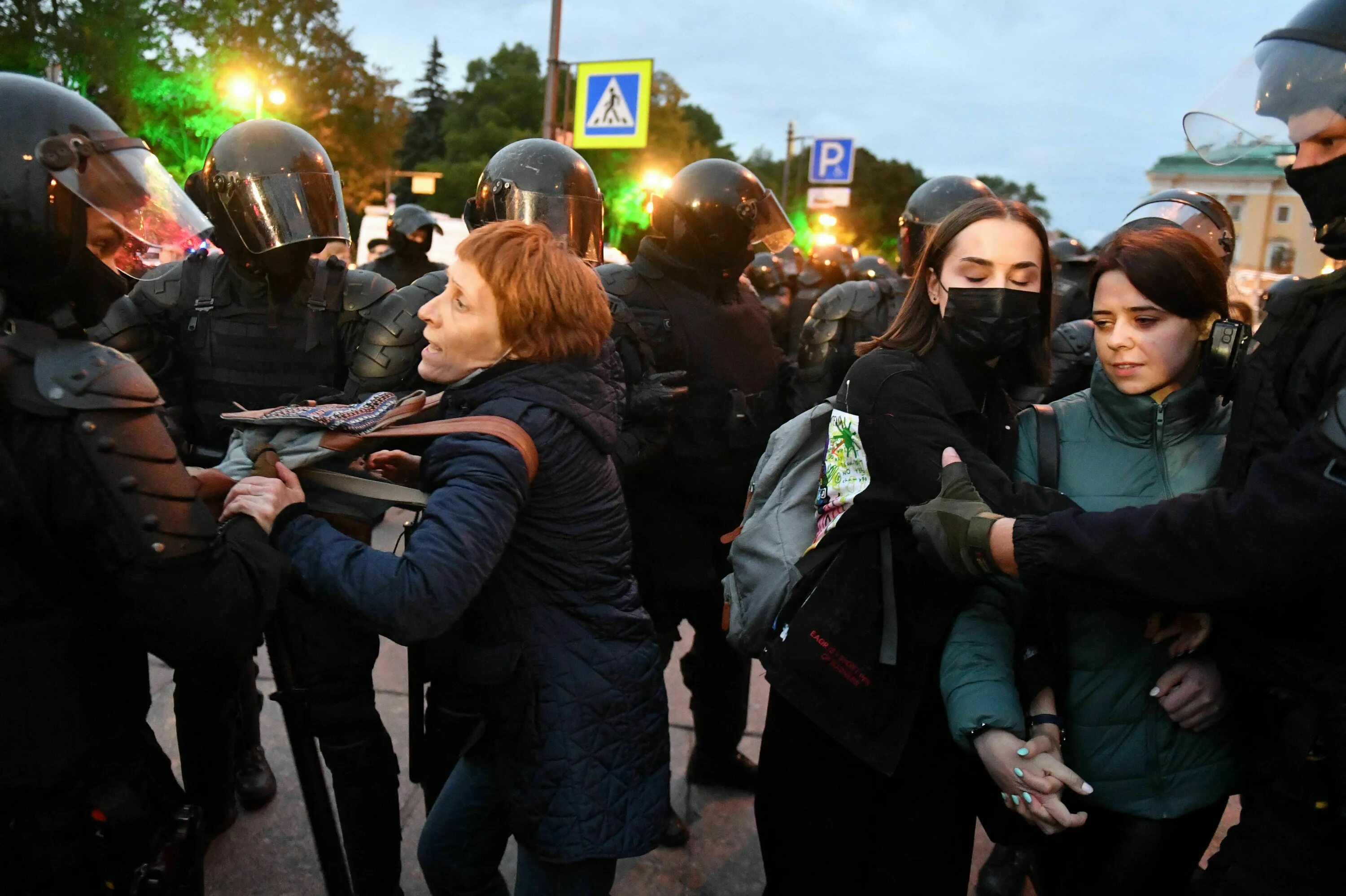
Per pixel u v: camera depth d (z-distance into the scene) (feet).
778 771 5.35
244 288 6.43
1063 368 8.35
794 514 5.35
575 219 7.20
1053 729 4.45
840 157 65.72
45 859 3.48
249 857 7.32
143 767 3.90
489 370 4.50
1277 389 4.04
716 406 7.57
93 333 6.12
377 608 3.84
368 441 4.53
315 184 6.14
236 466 4.44
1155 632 4.45
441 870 5.31
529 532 4.58
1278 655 3.88
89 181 3.51
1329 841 3.76
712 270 7.65
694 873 7.49
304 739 5.28
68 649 3.49
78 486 3.34
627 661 4.83
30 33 57.62
